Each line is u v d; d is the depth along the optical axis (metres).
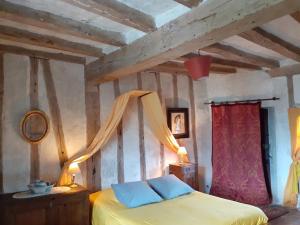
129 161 4.40
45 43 2.99
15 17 2.26
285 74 4.64
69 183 3.54
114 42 2.98
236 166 5.02
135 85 4.56
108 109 4.21
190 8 2.30
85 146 3.90
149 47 2.75
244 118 4.96
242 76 5.22
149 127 4.69
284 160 4.68
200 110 5.43
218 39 2.30
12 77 3.36
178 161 4.99
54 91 3.67
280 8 1.78
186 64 3.17
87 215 3.24
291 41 3.45
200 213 3.05
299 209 4.40
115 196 3.61
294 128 4.49
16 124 3.35
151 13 2.54
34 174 3.44
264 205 4.65
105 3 2.17
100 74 3.61
